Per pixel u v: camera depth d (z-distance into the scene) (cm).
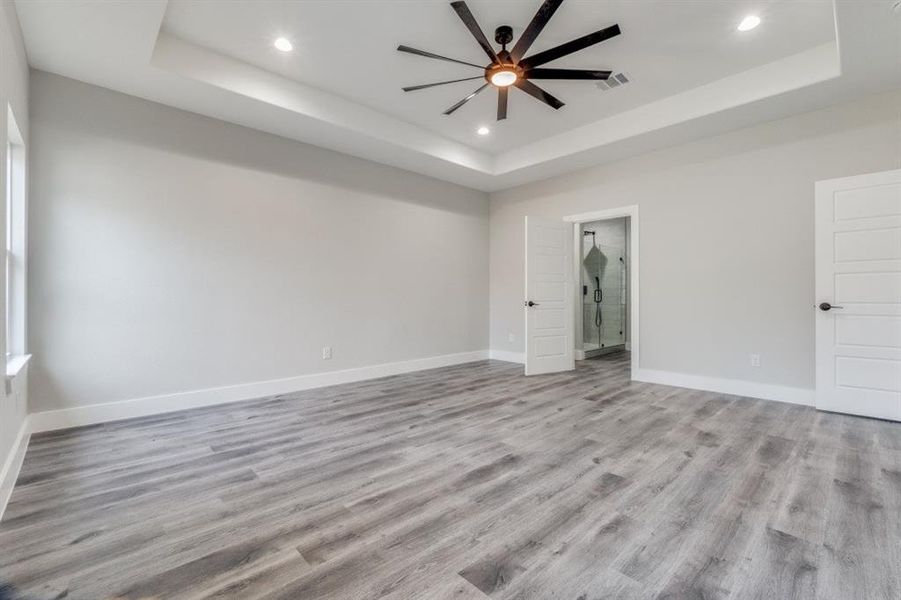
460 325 627
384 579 152
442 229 600
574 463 255
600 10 284
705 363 446
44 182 310
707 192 442
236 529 185
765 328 407
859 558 162
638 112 430
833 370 358
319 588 148
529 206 615
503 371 562
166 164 364
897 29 260
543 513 198
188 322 376
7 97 221
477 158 553
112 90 338
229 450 277
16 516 195
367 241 510
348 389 455
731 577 153
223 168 396
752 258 413
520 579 152
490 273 673
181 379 372
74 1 239
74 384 322
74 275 321
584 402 397
